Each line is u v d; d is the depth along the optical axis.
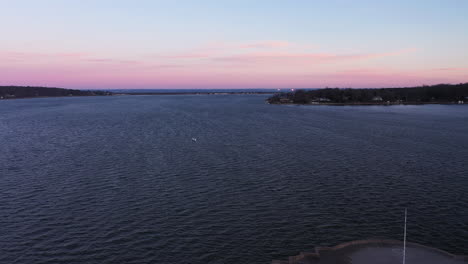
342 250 32.59
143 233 41.41
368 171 68.38
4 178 63.12
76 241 39.44
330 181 61.53
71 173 66.62
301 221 44.62
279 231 41.91
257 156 82.12
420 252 31.92
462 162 76.25
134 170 68.88
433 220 44.91
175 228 42.69
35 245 38.50
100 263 35.03
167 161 76.62
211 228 42.72
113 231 41.91
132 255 36.56
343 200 52.03
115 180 62.00
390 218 45.56
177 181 61.50
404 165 73.38
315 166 72.38
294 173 66.75
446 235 40.84
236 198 52.88
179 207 49.34
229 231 41.91
